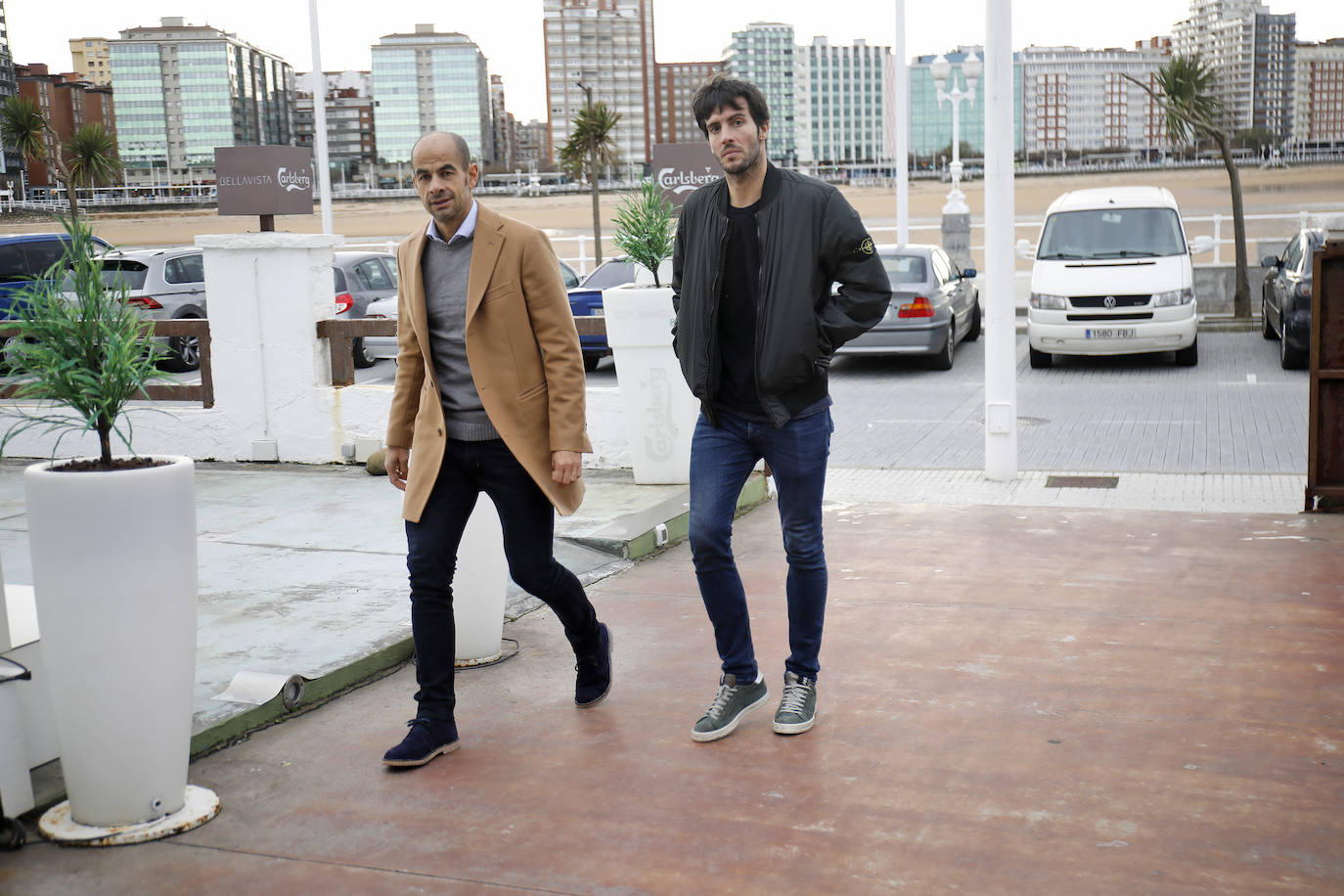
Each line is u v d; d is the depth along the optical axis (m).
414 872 2.95
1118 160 190.38
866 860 2.94
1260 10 182.50
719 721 3.75
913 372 14.91
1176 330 13.73
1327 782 3.33
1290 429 9.85
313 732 3.91
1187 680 4.17
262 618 4.89
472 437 3.66
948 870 2.88
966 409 11.78
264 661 4.35
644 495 7.27
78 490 2.93
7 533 6.58
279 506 7.16
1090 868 2.87
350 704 4.17
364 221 116.69
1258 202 96.00
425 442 3.66
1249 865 2.87
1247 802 3.21
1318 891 2.74
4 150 44.69
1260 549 5.95
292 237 8.30
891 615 5.03
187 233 84.44
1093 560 5.85
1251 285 19.70
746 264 3.53
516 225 3.65
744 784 3.41
